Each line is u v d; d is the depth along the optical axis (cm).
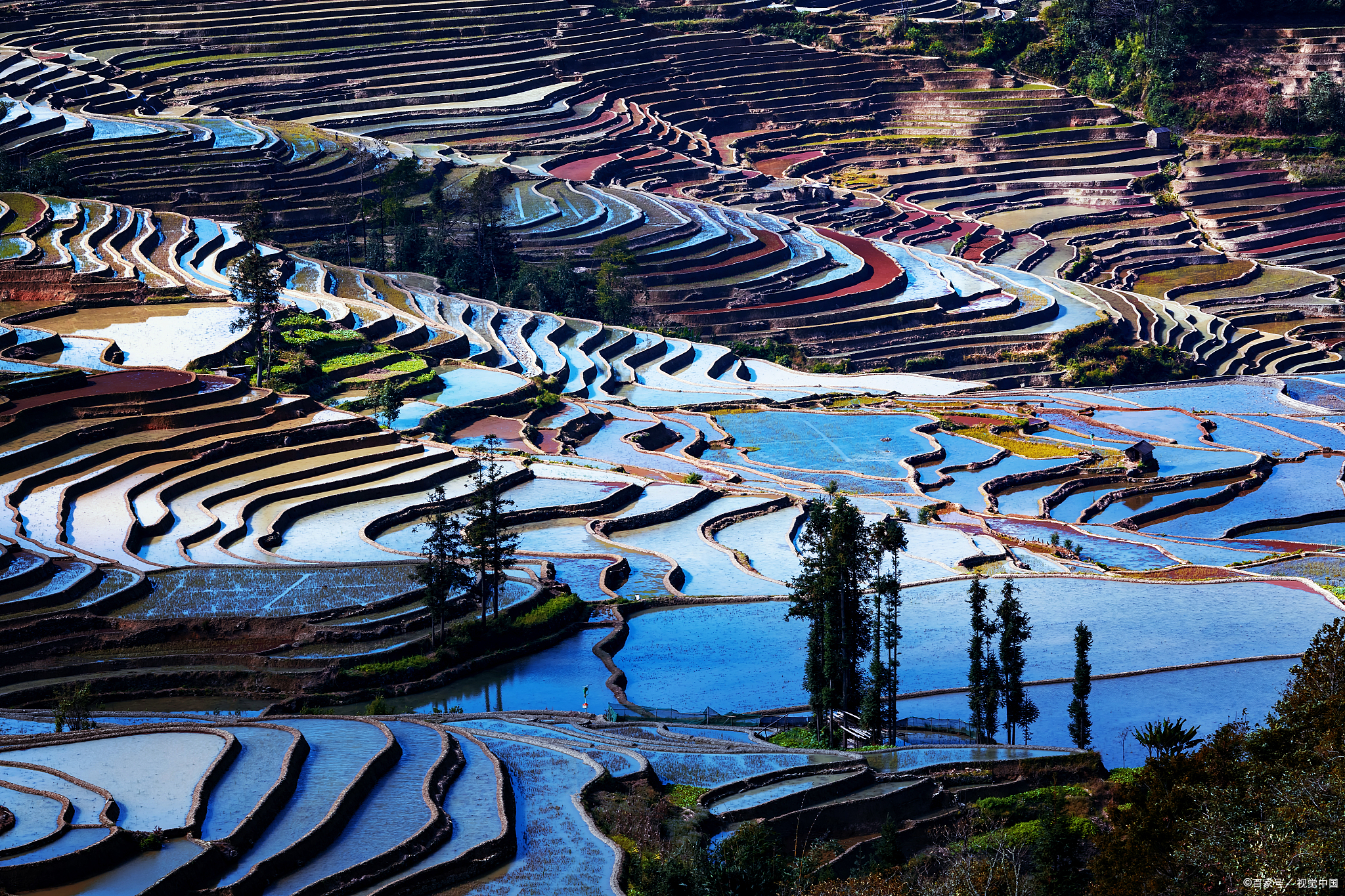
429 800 6322
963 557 12031
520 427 15750
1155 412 17950
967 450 16012
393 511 12350
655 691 9150
